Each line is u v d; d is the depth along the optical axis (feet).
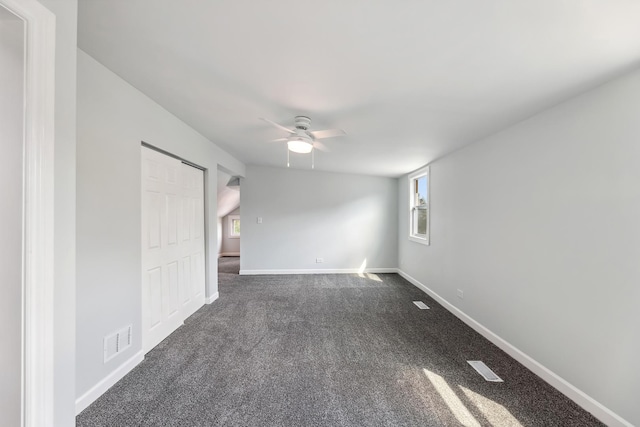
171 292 9.03
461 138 9.28
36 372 3.14
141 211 7.29
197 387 6.17
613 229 5.13
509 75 5.26
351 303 12.23
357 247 18.58
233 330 9.28
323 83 5.98
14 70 3.03
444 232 11.89
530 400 5.82
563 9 3.52
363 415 5.37
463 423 5.18
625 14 3.53
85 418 5.19
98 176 5.74
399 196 18.60
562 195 6.20
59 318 3.47
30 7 3.03
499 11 3.63
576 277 5.83
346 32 4.26
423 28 4.08
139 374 6.64
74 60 3.68
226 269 19.76
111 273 6.14
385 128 8.58
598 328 5.37
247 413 5.39
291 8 3.79
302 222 18.19
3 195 3.02
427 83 5.75
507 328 7.91
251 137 10.85
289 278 16.92
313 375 6.69
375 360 7.41
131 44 4.90
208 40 4.66
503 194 8.14
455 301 10.91
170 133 8.36
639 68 4.77
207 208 11.66
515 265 7.61
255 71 5.61
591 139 5.56
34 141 3.11
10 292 3.04
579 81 5.31
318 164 15.65
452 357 7.59
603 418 5.21
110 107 6.01
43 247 3.20
